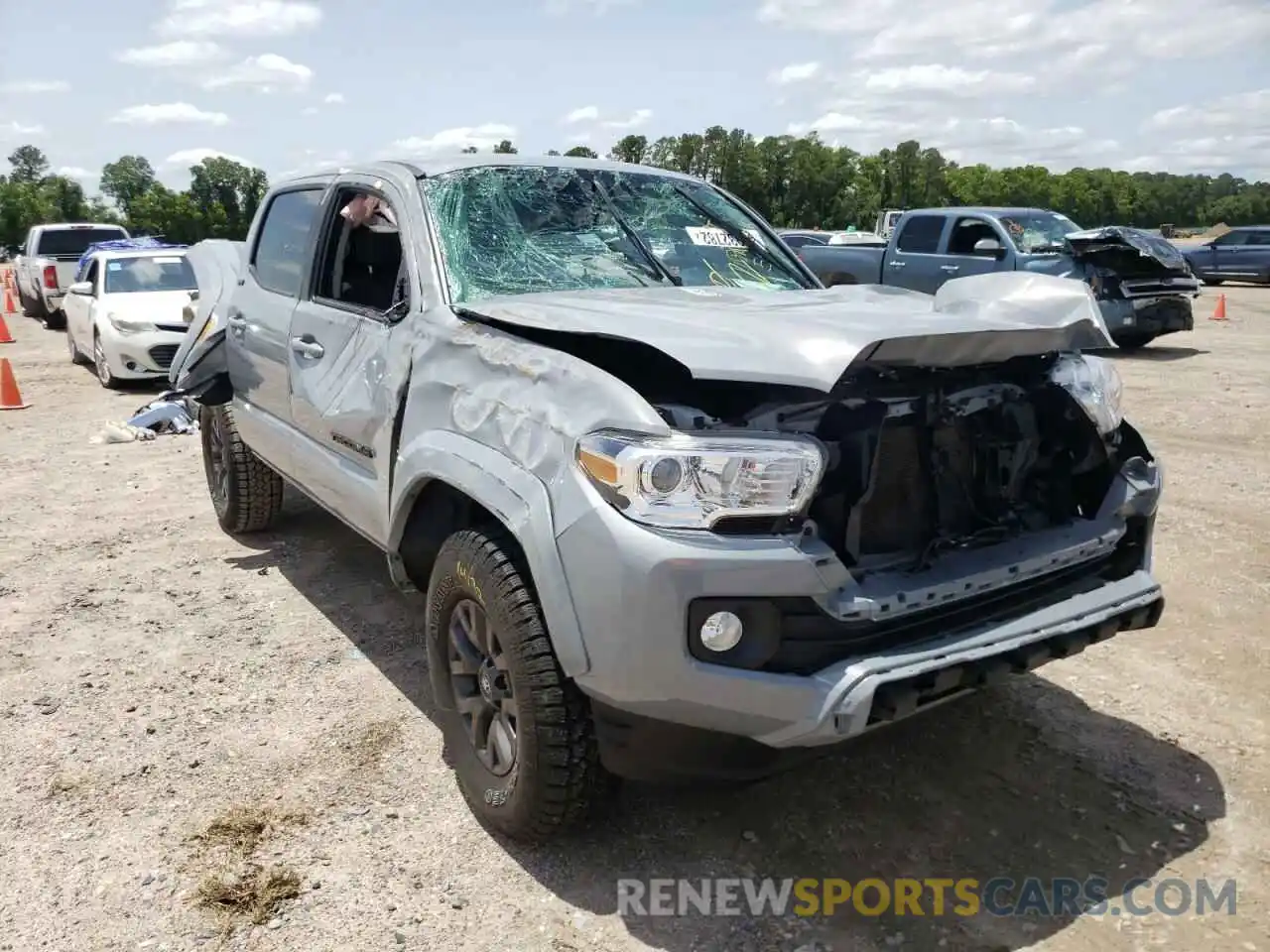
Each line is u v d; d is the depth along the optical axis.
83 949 2.57
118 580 5.17
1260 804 3.13
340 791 3.27
